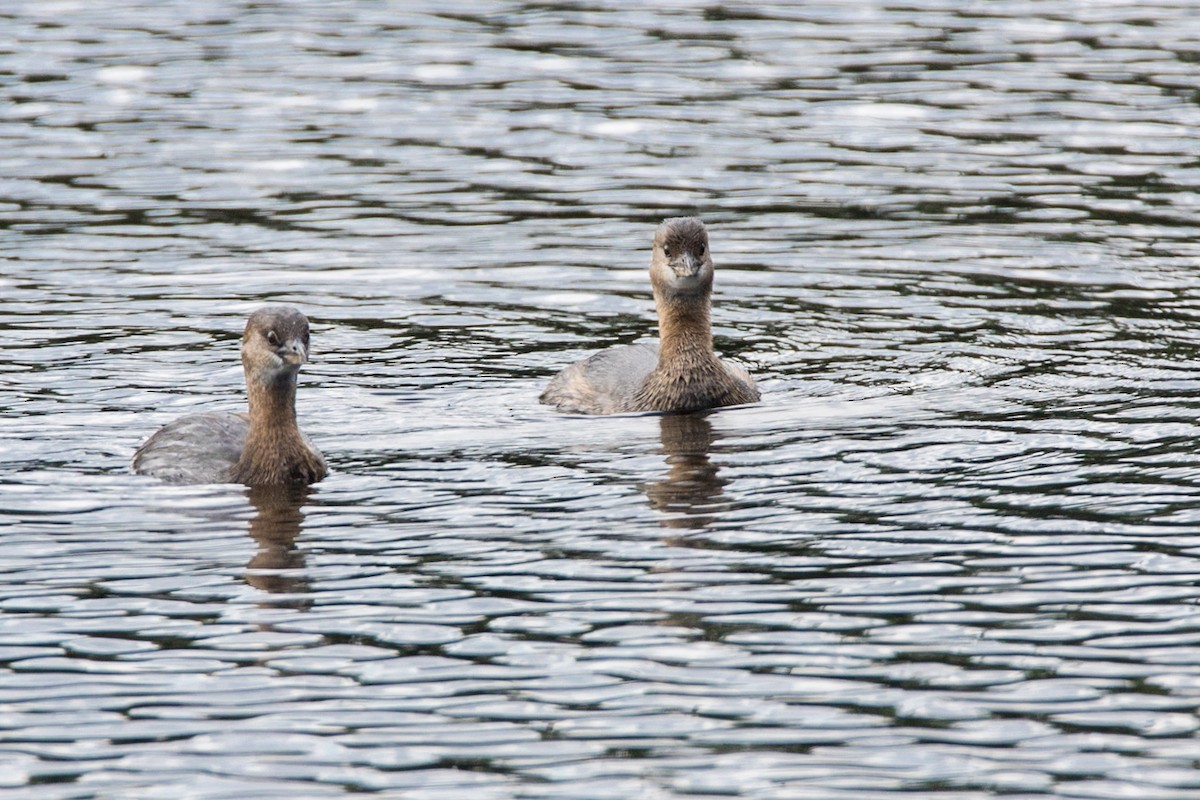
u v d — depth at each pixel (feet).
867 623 39.40
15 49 110.01
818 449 52.47
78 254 75.51
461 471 51.26
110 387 59.62
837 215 80.48
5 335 64.90
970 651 37.83
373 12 119.85
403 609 40.63
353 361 62.85
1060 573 42.01
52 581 42.65
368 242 77.41
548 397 59.00
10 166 88.22
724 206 82.07
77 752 34.06
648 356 60.85
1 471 51.26
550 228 79.30
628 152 90.43
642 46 110.01
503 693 36.29
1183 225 77.71
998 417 55.11
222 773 33.27
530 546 44.65
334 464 52.16
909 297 69.51
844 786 32.48
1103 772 32.83
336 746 34.22
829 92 99.96
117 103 99.35
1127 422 54.03
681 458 52.06
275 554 44.45
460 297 70.54
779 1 122.42
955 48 108.68
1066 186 83.66
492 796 32.30
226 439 52.47
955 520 45.78
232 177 86.89
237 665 37.78
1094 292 69.41
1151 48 107.45
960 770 32.99
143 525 46.78
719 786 32.50
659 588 41.60
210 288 71.26
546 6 121.39
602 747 34.01
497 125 95.04
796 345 64.44
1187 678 36.37
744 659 37.70
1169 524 45.01
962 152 89.20
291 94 100.99
